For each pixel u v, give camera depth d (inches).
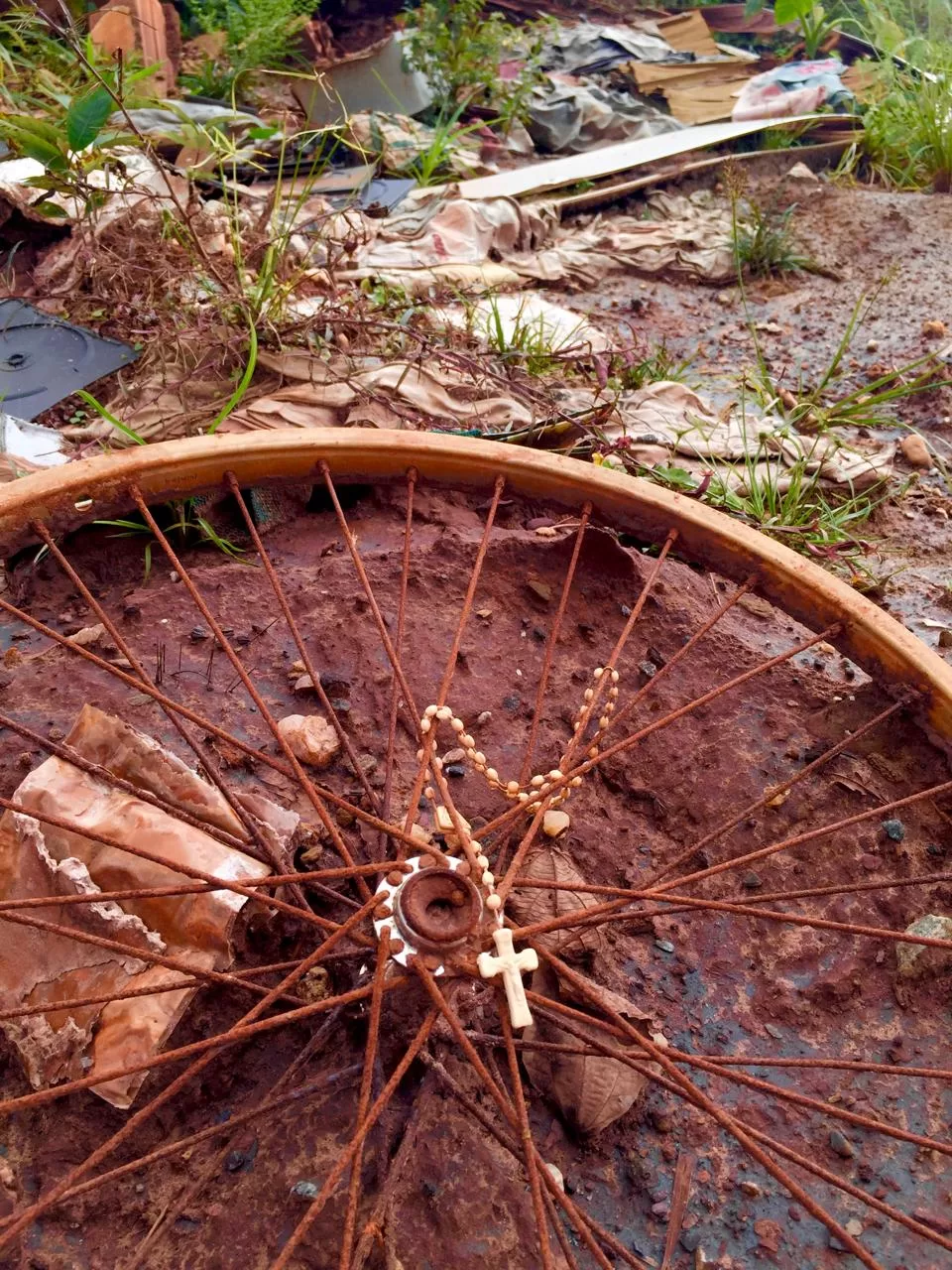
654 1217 18.2
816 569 24.3
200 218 41.8
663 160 70.0
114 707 24.7
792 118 75.2
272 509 31.1
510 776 24.5
